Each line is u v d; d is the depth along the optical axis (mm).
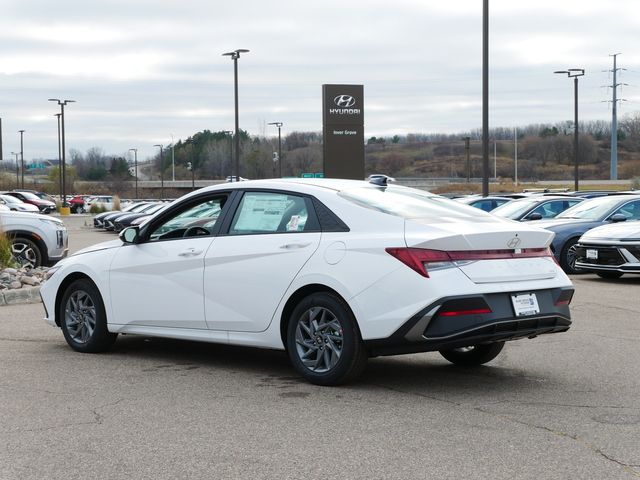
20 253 14219
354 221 6344
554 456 4613
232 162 135125
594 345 8281
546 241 6477
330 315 6336
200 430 5184
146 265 7492
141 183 136375
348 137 45094
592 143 152875
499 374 6953
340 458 4586
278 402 5930
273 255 6633
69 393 6242
